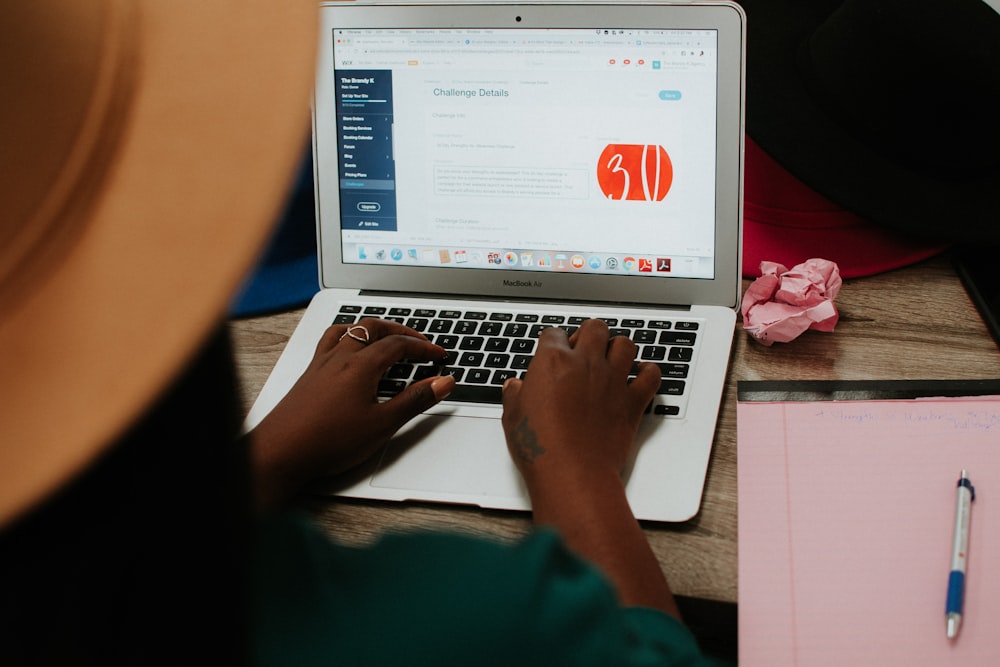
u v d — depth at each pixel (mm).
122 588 292
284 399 731
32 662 283
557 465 635
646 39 802
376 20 840
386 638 384
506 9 818
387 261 896
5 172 280
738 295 833
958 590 589
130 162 290
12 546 272
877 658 571
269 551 387
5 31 278
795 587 614
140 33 303
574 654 404
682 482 681
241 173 291
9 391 266
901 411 723
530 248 863
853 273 887
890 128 869
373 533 685
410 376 792
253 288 931
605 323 804
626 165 826
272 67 304
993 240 847
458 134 848
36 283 280
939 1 846
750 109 917
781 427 723
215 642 318
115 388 259
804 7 1008
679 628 529
